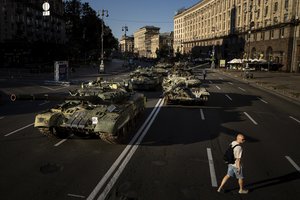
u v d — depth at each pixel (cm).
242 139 731
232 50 8975
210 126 1429
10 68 6006
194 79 2316
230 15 9081
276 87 3262
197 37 12356
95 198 701
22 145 1084
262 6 7050
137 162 934
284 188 783
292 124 1529
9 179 797
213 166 916
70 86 3048
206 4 11225
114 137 1012
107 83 1597
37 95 1076
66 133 1188
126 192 734
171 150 1059
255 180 828
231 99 2369
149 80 2770
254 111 1858
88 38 10031
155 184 783
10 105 1917
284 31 6116
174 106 1956
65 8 10188
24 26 7181
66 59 7469
